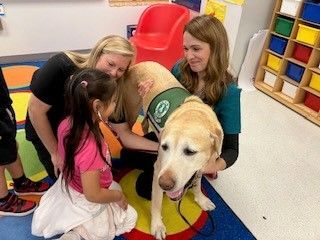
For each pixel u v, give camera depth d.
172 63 2.56
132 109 1.47
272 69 2.57
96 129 1.02
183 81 1.42
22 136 1.83
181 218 1.42
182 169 0.98
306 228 1.44
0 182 1.28
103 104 0.99
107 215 1.20
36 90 1.19
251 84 2.73
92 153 1.00
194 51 1.19
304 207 1.55
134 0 2.97
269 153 1.92
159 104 1.28
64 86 1.20
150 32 2.71
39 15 2.69
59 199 1.17
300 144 2.03
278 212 1.51
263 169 1.78
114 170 1.64
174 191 0.99
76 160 1.00
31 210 1.37
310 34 2.16
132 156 1.58
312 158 1.91
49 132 1.28
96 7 2.86
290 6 2.26
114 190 1.17
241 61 2.63
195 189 1.44
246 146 1.97
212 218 1.43
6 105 1.16
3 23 2.59
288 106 2.44
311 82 2.30
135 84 1.44
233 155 1.27
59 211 1.16
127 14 3.01
